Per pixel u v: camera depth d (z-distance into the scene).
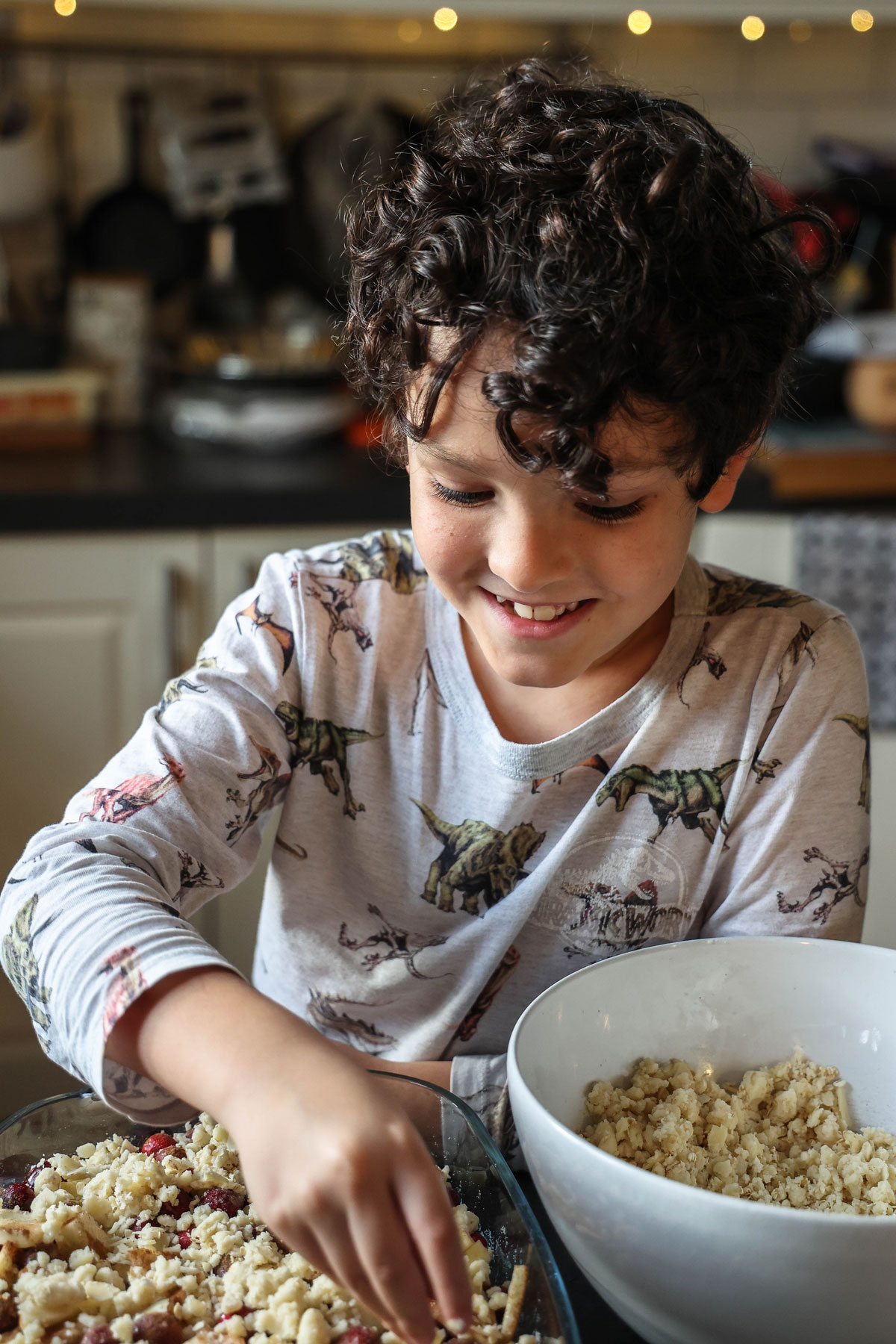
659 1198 0.48
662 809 0.81
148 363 2.31
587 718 0.81
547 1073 0.62
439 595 0.84
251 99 2.26
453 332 0.58
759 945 0.70
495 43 2.33
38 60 2.21
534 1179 0.55
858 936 0.82
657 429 0.58
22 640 1.85
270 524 1.88
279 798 0.86
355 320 0.70
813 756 0.80
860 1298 0.47
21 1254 0.58
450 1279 0.43
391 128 2.31
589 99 0.66
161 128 2.26
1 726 1.88
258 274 2.35
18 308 2.30
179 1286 0.56
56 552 1.83
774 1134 0.66
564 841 0.80
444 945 0.84
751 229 0.62
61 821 0.74
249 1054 0.49
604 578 0.62
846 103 2.42
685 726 0.80
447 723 0.82
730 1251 0.47
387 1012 0.85
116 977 0.54
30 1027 1.84
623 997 0.67
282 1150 0.45
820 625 0.82
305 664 0.83
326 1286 0.56
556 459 0.56
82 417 2.12
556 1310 0.50
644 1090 0.66
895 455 2.03
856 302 2.27
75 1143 0.65
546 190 0.59
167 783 0.74
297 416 2.08
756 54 2.39
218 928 1.71
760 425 0.67
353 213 0.74
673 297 0.56
